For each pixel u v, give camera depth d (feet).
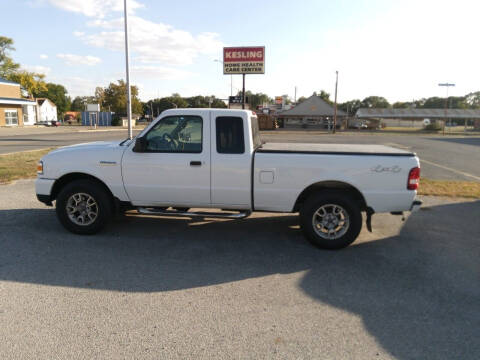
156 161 17.02
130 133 60.80
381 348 9.41
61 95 395.14
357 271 14.29
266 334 9.91
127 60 58.80
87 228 17.84
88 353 8.96
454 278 13.76
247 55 101.40
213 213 16.97
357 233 16.16
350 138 107.55
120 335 9.74
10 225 19.31
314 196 16.39
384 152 16.28
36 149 59.21
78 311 10.93
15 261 14.62
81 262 14.69
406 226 20.42
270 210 16.85
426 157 56.59
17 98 187.42
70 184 17.69
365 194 16.02
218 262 14.98
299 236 18.49
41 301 11.48
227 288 12.65
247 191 16.61
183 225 20.10
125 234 18.34
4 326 10.04
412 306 11.62
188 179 16.90
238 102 128.16
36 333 9.75
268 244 17.26
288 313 11.05
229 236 18.35
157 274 13.70
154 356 8.87
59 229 18.83
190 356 8.90
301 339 9.71
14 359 8.69
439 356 9.14
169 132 17.15
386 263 15.12
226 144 16.65
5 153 51.60
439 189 30.07
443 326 10.50
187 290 12.45
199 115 16.74
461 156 58.80
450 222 21.25
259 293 12.32
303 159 16.12
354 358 8.98
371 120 249.14
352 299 12.02
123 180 17.43
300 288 12.75
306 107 225.35
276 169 16.28
